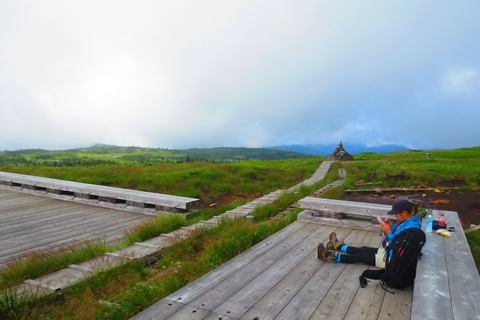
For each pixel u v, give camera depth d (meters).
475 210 12.38
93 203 11.07
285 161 39.97
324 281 4.31
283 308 3.58
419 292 3.30
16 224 8.69
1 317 3.90
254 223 8.30
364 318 3.42
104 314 3.74
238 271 4.62
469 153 50.03
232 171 20.62
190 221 8.65
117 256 5.79
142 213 10.01
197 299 3.75
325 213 7.73
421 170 22.45
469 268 3.98
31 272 5.28
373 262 4.69
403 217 4.52
